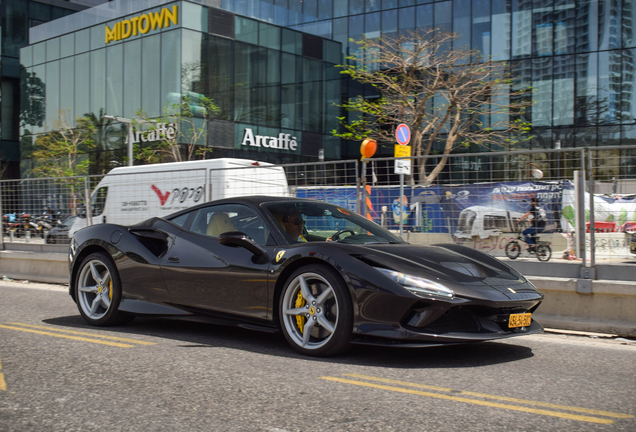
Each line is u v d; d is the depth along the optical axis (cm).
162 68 2631
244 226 500
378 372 388
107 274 573
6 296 830
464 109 2178
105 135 2891
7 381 365
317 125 2975
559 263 624
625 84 2375
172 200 1112
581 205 617
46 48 3198
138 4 2734
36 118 3272
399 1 2767
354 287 410
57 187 1023
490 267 457
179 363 412
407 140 1204
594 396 340
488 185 694
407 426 281
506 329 427
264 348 468
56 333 533
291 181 838
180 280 514
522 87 2375
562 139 2462
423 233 724
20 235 1078
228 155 2658
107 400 324
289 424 284
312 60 2964
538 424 286
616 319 566
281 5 3080
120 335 526
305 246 446
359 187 761
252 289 466
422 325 396
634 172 645
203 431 275
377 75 2161
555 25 2469
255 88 2769
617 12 2375
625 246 673
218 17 2664
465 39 2616
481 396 333
